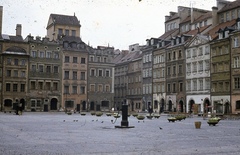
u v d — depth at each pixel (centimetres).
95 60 10475
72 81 10038
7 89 9200
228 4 8144
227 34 7069
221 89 7169
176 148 1639
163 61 9188
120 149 1591
